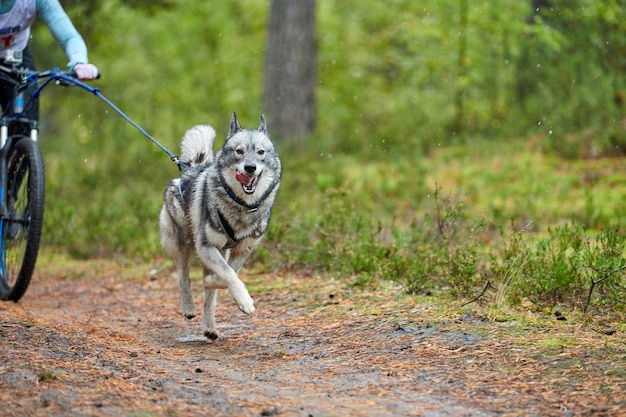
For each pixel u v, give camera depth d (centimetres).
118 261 1201
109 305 922
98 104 2539
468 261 805
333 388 527
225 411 453
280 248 1031
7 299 856
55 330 678
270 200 741
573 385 504
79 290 1029
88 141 2412
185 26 2795
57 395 459
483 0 2116
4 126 841
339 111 2508
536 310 709
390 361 588
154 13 2270
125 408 445
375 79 2619
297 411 462
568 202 1320
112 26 2552
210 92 2720
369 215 1185
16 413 429
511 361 561
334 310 776
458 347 605
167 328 775
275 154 744
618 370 522
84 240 1284
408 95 2356
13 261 865
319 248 1016
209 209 708
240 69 2730
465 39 2167
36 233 796
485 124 2023
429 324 678
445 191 1446
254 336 716
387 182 1548
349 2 2678
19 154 828
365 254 937
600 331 629
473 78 2084
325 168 1684
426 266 845
